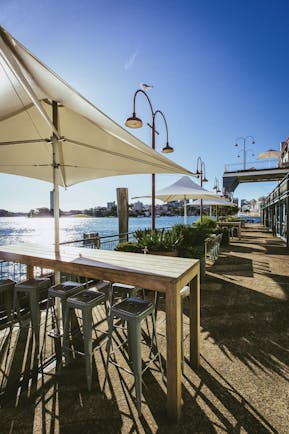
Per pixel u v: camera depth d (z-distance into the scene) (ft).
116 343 8.01
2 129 8.47
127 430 4.64
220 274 17.25
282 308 10.96
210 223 36.99
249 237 45.03
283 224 37.96
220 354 7.29
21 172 12.85
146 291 13.19
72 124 8.82
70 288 7.30
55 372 6.47
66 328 6.62
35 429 4.69
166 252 13.08
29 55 4.67
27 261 7.59
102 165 11.68
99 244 17.54
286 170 93.09
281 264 20.66
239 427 4.69
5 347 7.79
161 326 9.18
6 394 5.65
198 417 4.94
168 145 20.70
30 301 7.47
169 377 4.81
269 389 5.76
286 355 7.22
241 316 10.11
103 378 6.20
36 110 7.92
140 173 12.13
